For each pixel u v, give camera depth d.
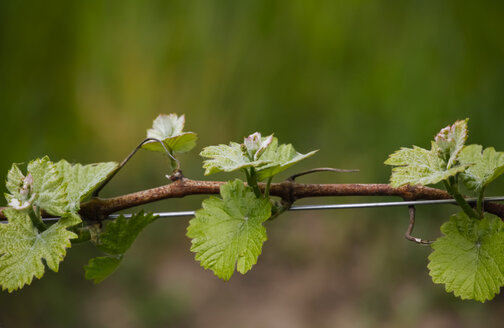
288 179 0.78
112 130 1.58
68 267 1.66
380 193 0.78
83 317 1.59
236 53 1.60
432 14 1.54
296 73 1.62
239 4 1.59
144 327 1.60
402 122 1.55
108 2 1.51
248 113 1.63
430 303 1.55
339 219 1.73
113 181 1.70
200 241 0.75
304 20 1.59
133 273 1.70
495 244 0.75
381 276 1.62
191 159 1.70
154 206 1.77
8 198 0.74
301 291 1.68
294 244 1.79
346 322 1.57
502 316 1.49
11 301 1.56
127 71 1.55
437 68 1.53
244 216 0.75
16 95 1.45
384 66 1.57
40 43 1.47
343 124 1.62
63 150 1.50
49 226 0.76
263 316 1.63
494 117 1.48
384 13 1.56
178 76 1.59
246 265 0.74
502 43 1.49
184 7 1.56
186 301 1.67
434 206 1.62
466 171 0.77
